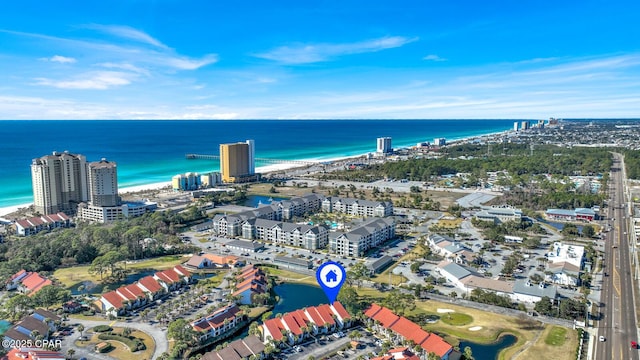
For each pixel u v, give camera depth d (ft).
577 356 556.51
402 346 579.89
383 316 634.84
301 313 636.07
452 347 563.48
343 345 595.88
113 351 572.92
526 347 582.35
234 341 566.77
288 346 590.14
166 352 563.48
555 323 647.15
